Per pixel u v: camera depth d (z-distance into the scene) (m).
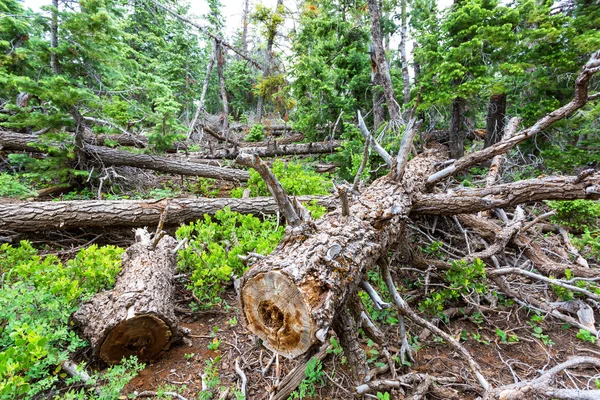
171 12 10.34
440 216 4.06
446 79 6.07
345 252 1.88
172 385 2.06
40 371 1.70
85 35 4.52
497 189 3.13
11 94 5.43
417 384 2.00
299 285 1.61
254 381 2.11
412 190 3.29
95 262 2.60
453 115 6.88
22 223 3.46
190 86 13.38
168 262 2.90
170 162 6.04
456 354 2.39
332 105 8.98
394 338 2.50
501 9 5.84
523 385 1.76
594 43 5.24
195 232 4.21
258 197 4.73
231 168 6.98
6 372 1.46
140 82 6.56
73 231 4.05
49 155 5.59
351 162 5.92
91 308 2.26
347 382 2.06
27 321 1.92
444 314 2.75
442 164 4.35
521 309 2.96
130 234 4.17
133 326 2.11
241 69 16.83
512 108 7.43
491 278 2.95
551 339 2.61
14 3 5.03
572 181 2.80
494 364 2.32
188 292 3.11
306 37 10.83
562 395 1.67
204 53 15.88
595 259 3.68
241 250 3.12
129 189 5.81
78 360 2.20
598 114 5.52
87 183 5.39
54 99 4.37
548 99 6.12
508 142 3.44
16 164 5.49
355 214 2.41
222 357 2.33
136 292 2.26
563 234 4.05
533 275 2.81
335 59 9.08
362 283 2.09
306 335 1.61
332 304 1.65
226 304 2.97
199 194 6.22
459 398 1.98
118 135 7.34
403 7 8.83
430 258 3.58
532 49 5.99
